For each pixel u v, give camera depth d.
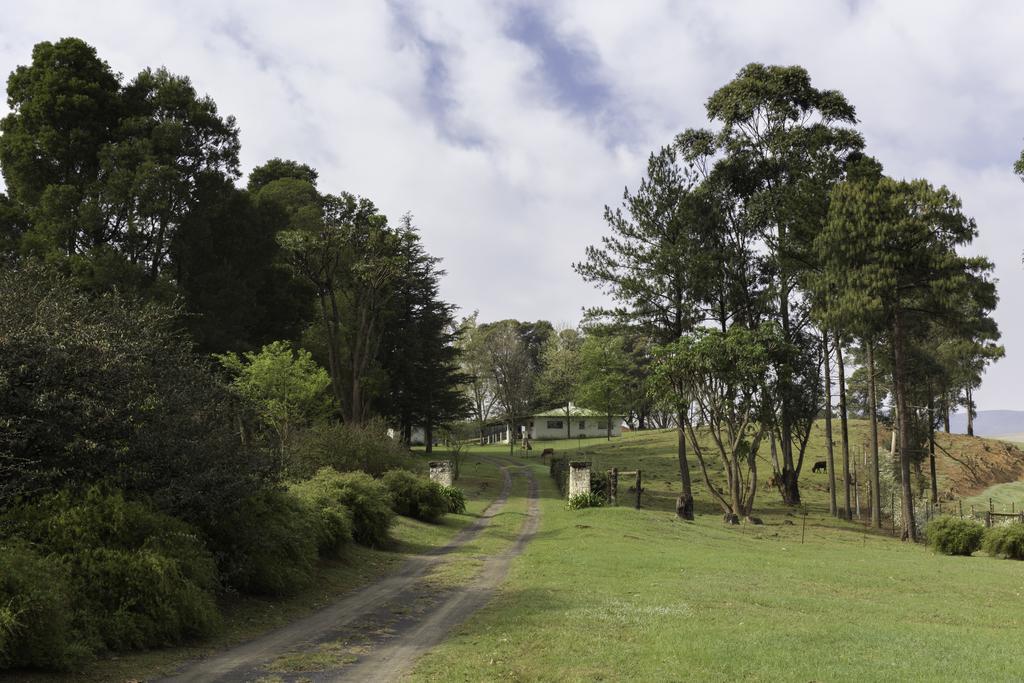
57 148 39.00
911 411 57.38
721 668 9.48
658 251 49.34
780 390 44.59
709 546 26.72
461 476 57.59
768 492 57.41
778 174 50.41
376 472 35.03
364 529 23.25
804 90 49.62
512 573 18.89
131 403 13.09
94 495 12.11
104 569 10.93
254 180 72.38
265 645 11.41
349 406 54.75
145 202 38.81
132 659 10.03
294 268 51.22
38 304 13.50
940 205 37.62
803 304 50.59
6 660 8.55
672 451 75.38
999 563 25.16
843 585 18.38
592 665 9.73
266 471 15.12
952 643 11.22
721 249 50.16
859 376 69.44
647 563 20.33
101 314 15.29
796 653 10.30
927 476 64.62
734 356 41.09
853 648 10.73
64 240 37.97
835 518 47.25
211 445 14.41
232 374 40.91
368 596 16.06
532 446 91.62
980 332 52.94
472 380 74.06
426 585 17.39
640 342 88.44
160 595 11.17
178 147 42.22
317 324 57.75
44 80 39.66
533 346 125.31
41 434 11.66
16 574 9.05
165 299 37.56
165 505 13.27
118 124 41.88
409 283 64.06
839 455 71.62
